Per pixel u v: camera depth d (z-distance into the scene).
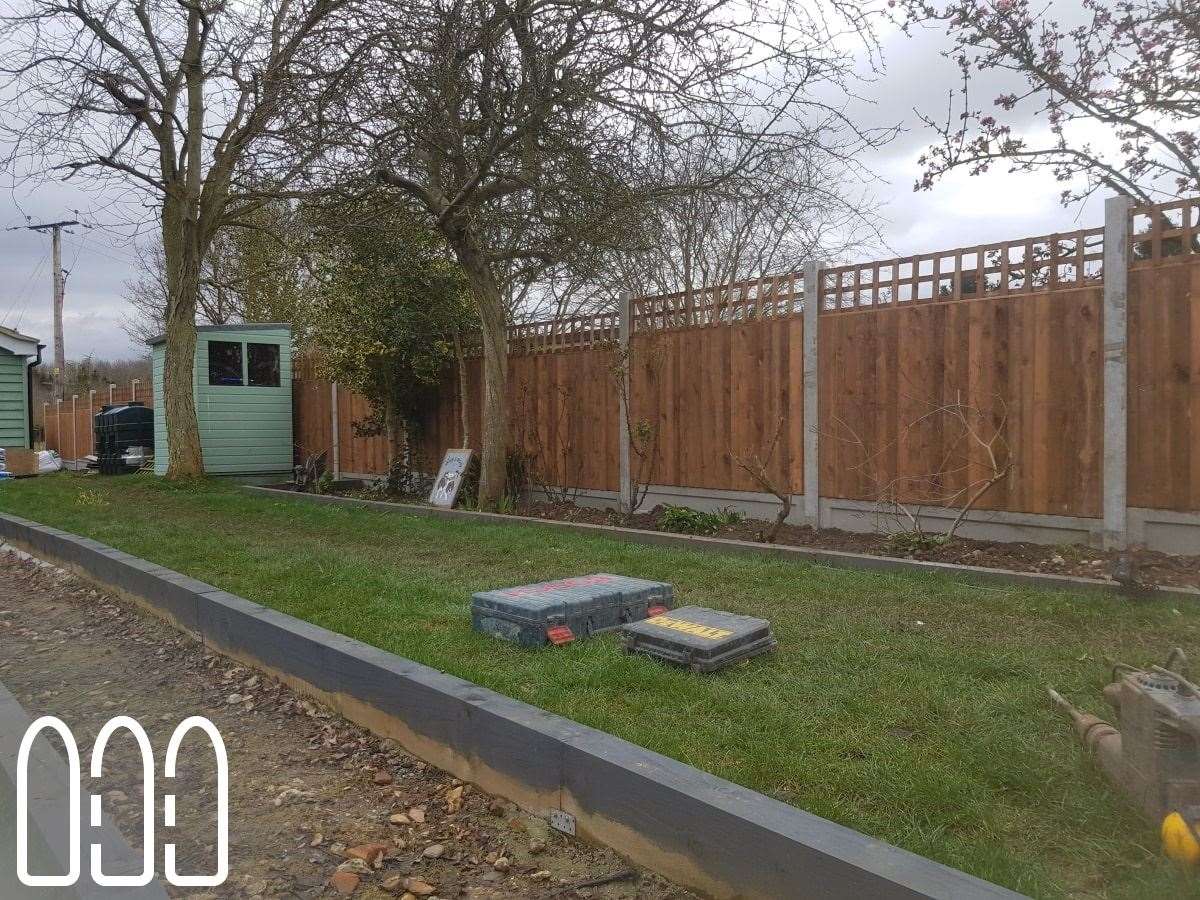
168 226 15.89
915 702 4.04
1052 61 7.89
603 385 11.22
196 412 17.48
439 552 8.35
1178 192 8.26
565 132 9.59
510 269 12.45
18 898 3.17
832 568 7.03
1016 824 2.98
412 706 4.14
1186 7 7.31
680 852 2.88
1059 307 7.17
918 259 8.07
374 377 13.84
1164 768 2.77
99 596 7.89
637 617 5.55
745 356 9.54
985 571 6.43
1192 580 5.98
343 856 3.29
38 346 23.67
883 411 8.34
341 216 11.34
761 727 3.79
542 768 3.42
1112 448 6.80
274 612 5.62
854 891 2.38
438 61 9.37
